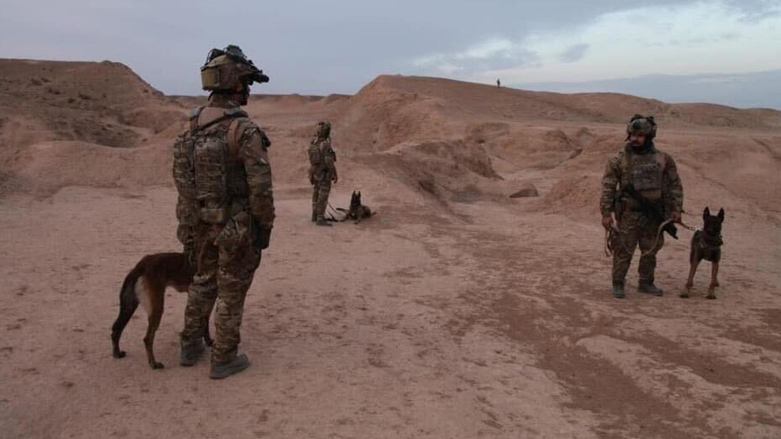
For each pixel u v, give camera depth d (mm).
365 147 49219
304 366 4703
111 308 5859
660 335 5945
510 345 5719
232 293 4328
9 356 4504
